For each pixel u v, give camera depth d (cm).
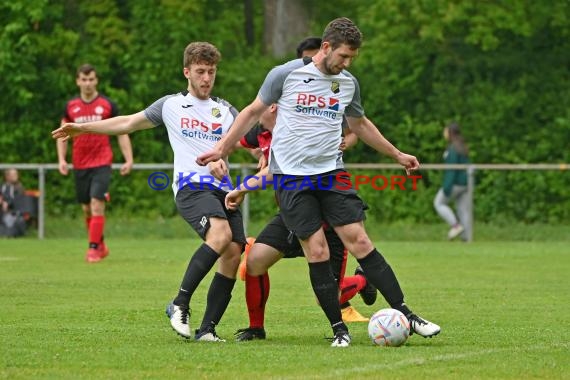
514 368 2023
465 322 2791
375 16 7781
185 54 2558
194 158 2522
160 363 2072
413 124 7506
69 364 2061
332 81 2319
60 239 6016
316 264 2345
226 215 2480
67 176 7231
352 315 2853
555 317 2903
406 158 2511
